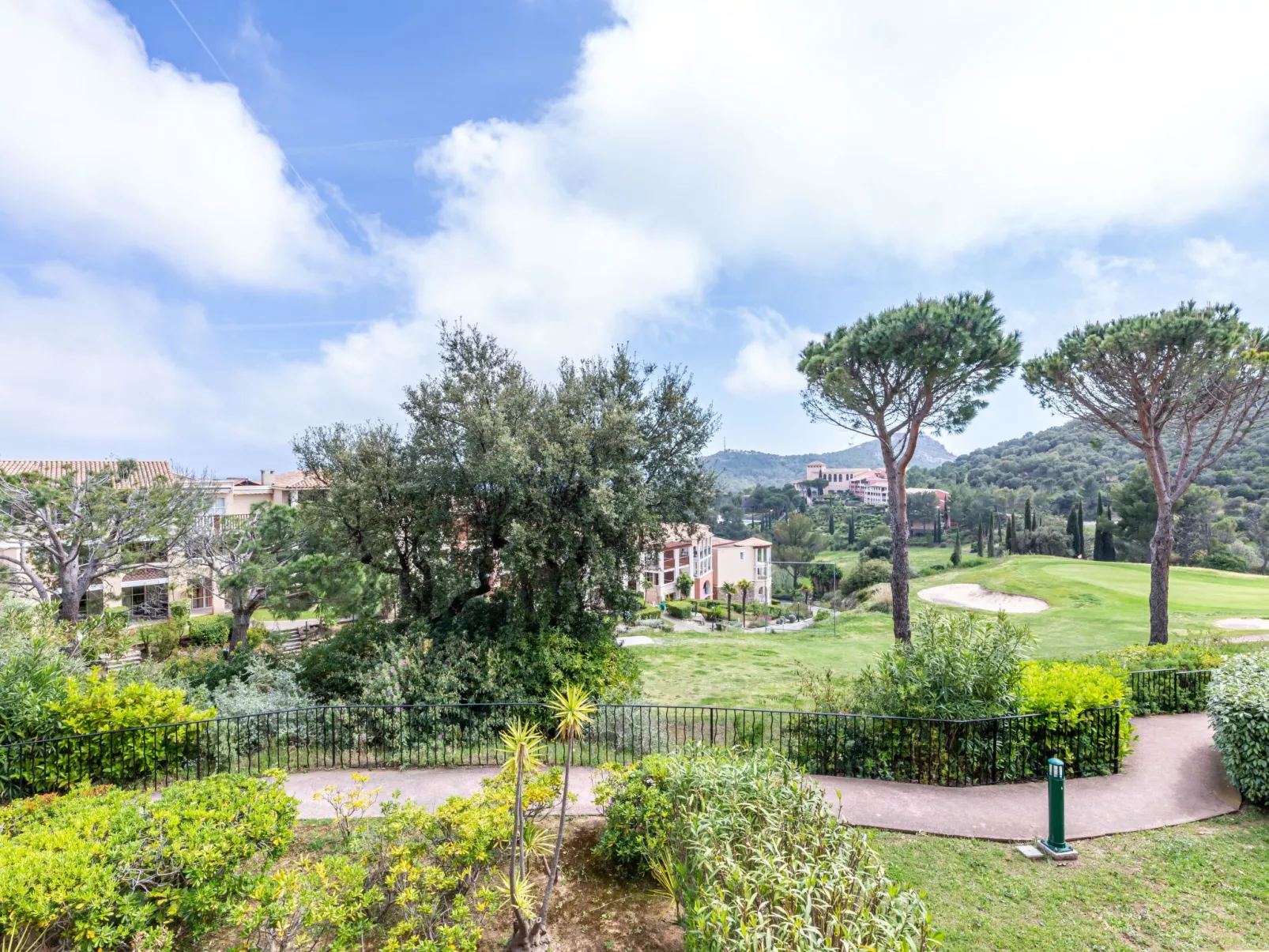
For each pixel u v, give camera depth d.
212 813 4.73
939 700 8.01
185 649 23.06
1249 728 6.79
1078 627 21.52
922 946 3.04
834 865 3.39
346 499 12.45
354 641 12.98
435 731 9.73
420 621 12.99
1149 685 10.20
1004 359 14.42
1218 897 4.99
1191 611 22.31
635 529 12.67
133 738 7.56
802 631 28.31
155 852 4.26
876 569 48.00
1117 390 16.12
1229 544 43.75
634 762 6.20
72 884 3.82
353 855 4.93
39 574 19.17
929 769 7.55
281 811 5.16
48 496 16.61
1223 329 13.85
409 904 4.18
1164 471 15.98
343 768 8.28
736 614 41.50
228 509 33.28
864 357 15.58
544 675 11.64
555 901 4.81
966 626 8.62
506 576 12.85
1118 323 15.71
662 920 4.57
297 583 18.84
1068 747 7.68
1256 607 22.41
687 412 14.15
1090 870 5.46
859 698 8.92
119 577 25.70
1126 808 6.67
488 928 4.53
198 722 7.87
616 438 12.22
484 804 5.06
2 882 3.65
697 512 14.42
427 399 13.52
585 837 5.81
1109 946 4.37
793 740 8.41
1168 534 15.88
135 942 3.91
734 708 8.93
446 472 12.56
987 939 4.43
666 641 25.53
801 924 2.95
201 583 24.52
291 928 3.86
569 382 13.05
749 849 3.72
